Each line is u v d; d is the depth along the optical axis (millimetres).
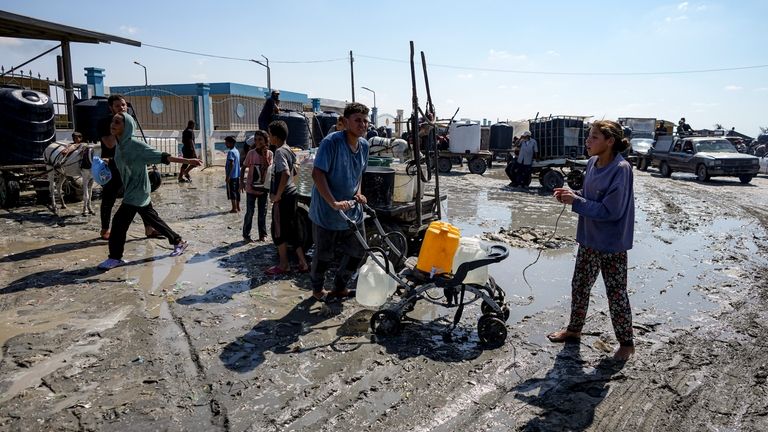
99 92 18328
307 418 3232
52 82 14602
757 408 3469
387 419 3248
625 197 3848
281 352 4148
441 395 3557
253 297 5434
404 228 6531
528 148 16156
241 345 4258
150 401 3387
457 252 4676
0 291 5457
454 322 4586
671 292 5926
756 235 9328
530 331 4723
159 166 17562
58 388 3527
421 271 4547
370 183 6414
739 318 5117
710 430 3215
